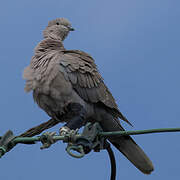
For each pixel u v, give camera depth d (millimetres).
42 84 11359
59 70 11281
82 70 11539
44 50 12219
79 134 8898
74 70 11414
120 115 12039
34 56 11984
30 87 11523
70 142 8672
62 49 12484
